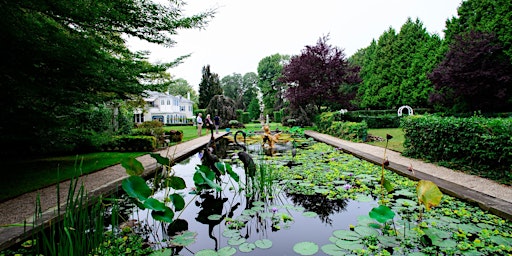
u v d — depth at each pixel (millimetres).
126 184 2195
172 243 2211
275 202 3213
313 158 6117
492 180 3734
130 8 4777
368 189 3533
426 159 5207
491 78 11352
